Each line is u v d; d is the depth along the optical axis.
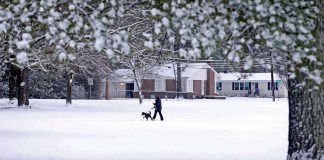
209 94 104.12
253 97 112.06
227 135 25.84
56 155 18.45
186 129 29.28
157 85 96.62
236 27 9.62
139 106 58.22
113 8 10.13
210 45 9.66
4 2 10.65
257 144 22.05
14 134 25.80
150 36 10.13
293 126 12.70
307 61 10.44
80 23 9.97
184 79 98.81
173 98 93.25
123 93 97.75
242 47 9.88
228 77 119.88
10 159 17.48
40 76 70.12
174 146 21.16
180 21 9.81
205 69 103.38
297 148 12.59
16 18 10.26
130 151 19.56
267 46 9.83
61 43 9.90
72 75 55.97
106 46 9.84
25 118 38.16
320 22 11.20
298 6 9.91
